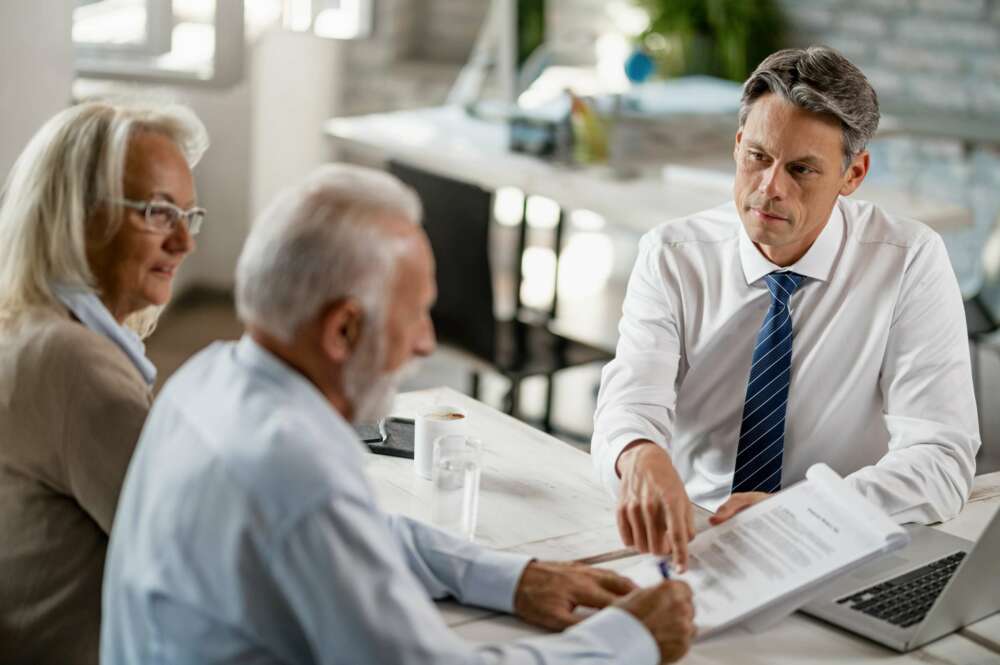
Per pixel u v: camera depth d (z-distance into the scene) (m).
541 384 4.46
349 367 1.12
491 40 4.46
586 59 5.84
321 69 5.24
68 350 1.39
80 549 1.42
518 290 4.03
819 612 1.42
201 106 4.82
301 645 1.09
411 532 1.45
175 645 1.11
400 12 5.56
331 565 1.05
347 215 1.09
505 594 1.40
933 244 1.93
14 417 1.40
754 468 1.93
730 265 1.99
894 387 1.91
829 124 1.75
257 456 1.07
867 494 1.68
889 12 5.15
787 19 5.41
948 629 1.40
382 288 1.10
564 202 3.57
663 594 1.28
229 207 4.94
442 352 3.27
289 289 1.09
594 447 1.80
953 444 1.81
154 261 1.49
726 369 1.99
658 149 4.34
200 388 1.18
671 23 5.31
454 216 3.16
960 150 4.98
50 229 1.43
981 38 4.94
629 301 2.05
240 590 1.06
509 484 1.77
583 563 1.53
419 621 1.09
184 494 1.10
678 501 1.54
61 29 3.05
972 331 3.54
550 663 1.19
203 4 3.54
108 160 1.43
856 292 1.93
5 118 2.82
